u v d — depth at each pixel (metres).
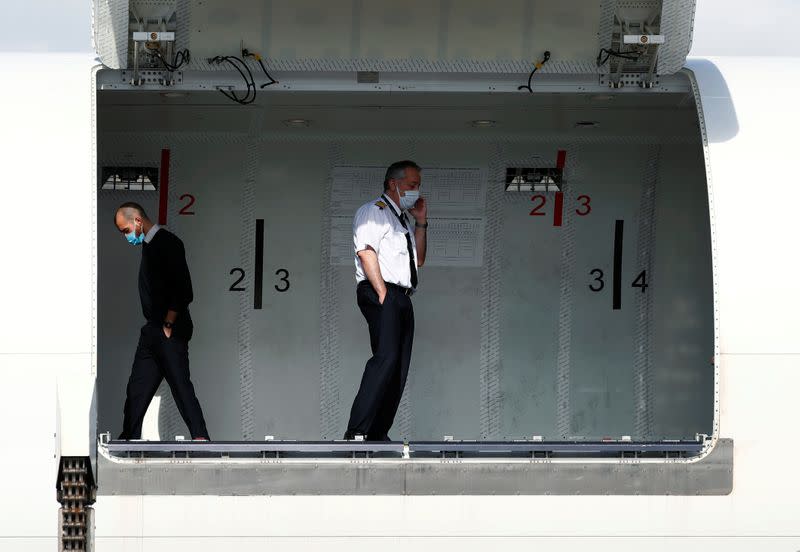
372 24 26.30
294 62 26.50
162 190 32.06
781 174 25.73
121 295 31.94
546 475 24.38
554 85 26.97
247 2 26.06
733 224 25.36
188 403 28.17
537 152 32.38
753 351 24.83
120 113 30.11
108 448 24.05
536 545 24.30
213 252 32.19
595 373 32.47
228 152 32.12
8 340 24.08
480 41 26.45
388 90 26.89
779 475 24.62
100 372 31.75
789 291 25.05
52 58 26.70
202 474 24.00
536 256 32.56
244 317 32.22
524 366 32.41
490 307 32.47
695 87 26.55
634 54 26.45
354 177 32.25
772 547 24.59
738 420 24.69
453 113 30.30
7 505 23.77
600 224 32.59
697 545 24.50
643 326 32.62
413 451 24.47
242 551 24.00
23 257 24.47
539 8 26.28
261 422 32.06
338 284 32.31
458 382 32.28
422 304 32.38
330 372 32.19
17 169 24.98
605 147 32.38
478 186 32.41
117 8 25.58
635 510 24.47
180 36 26.20
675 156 32.41
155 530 23.92
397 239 27.70
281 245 32.28
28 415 23.94
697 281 32.66
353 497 24.16
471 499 24.28
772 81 26.81
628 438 25.27
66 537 23.80
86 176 25.08
